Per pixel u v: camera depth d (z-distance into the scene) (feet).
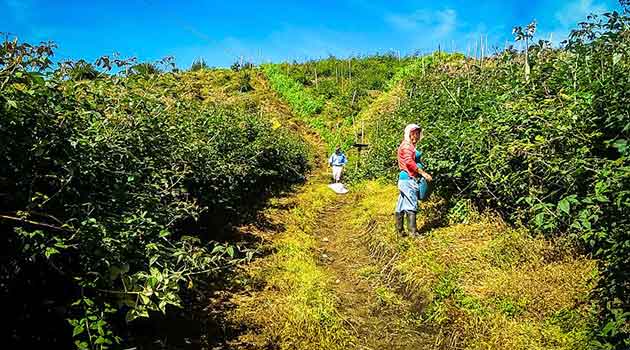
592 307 12.75
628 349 9.74
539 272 15.70
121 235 10.31
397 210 22.77
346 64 114.62
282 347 14.23
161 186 15.89
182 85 23.70
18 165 9.68
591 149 15.58
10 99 8.89
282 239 26.27
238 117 37.47
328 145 80.28
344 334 15.52
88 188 11.46
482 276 16.49
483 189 21.07
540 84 21.63
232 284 18.49
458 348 13.47
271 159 42.60
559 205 12.29
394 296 18.33
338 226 32.35
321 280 20.03
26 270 10.09
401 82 86.33
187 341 13.91
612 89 14.84
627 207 10.76
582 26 18.84
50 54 9.80
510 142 18.45
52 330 11.00
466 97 30.04
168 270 10.18
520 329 13.08
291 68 119.85
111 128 13.30
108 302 11.15
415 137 22.57
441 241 20.33
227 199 24.91
